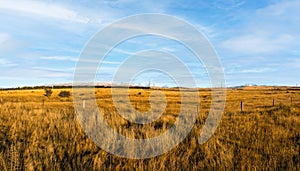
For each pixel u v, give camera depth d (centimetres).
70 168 498
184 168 535
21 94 6328
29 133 748
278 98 5947
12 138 684
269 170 548
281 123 1227
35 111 1250
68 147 620
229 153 625
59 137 703
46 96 5538
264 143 767
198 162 573
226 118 1356
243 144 773
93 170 502
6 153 555
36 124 854
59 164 512
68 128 799
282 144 778
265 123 1211
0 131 757
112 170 523
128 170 527
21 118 943
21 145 611
